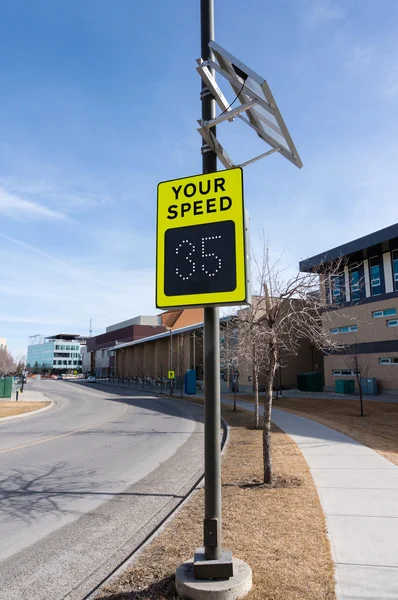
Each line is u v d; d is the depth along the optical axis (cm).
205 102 440
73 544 495
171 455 1058
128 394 4481
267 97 371
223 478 743
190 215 396
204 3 448
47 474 852
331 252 3316
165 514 601
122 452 1101
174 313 6456
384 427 1571
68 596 374
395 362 3005
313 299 862
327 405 2562
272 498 606
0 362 6569
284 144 452
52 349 14800
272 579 359
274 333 773
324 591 340
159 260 399
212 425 365
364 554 411
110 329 10431
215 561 343
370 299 3197
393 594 335
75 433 1491
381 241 2992
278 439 1195
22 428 1667
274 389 3925
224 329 1983
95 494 705
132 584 363
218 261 379
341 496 612
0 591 385
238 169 388
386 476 729
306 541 445
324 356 3619
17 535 524
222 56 390
